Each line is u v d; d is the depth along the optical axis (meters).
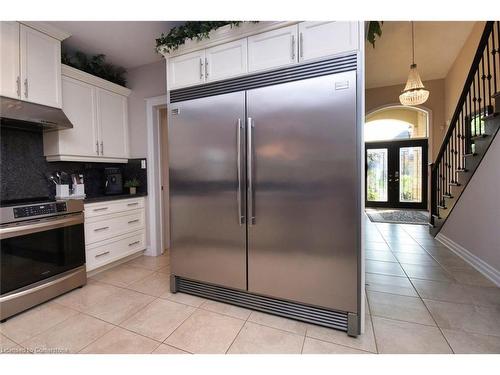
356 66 1.61
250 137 1.90
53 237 2.18
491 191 2.48
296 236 1.81
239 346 1.57
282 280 1.87
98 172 3.24
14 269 1.92
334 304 1.72
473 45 3.81
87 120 2.79
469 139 3.12
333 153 1.68
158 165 3.36
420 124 6.68
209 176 2.11
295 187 1.80
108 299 2.18
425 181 6.66
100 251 2.68
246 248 1.99
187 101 2.19
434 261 2.95
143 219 3.26
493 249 2.45
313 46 1.72
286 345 1.58
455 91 4.77
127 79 3.34
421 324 1.75
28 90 2.15
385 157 7.08
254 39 1.91
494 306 1.95
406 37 3.95
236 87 1.98
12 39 2.04
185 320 1.86
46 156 2.62
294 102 1.78
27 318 1.89
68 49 2.84
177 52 2.21
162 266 2.95
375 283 2.38
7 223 1.88
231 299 2.08
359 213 1.64
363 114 1.62
